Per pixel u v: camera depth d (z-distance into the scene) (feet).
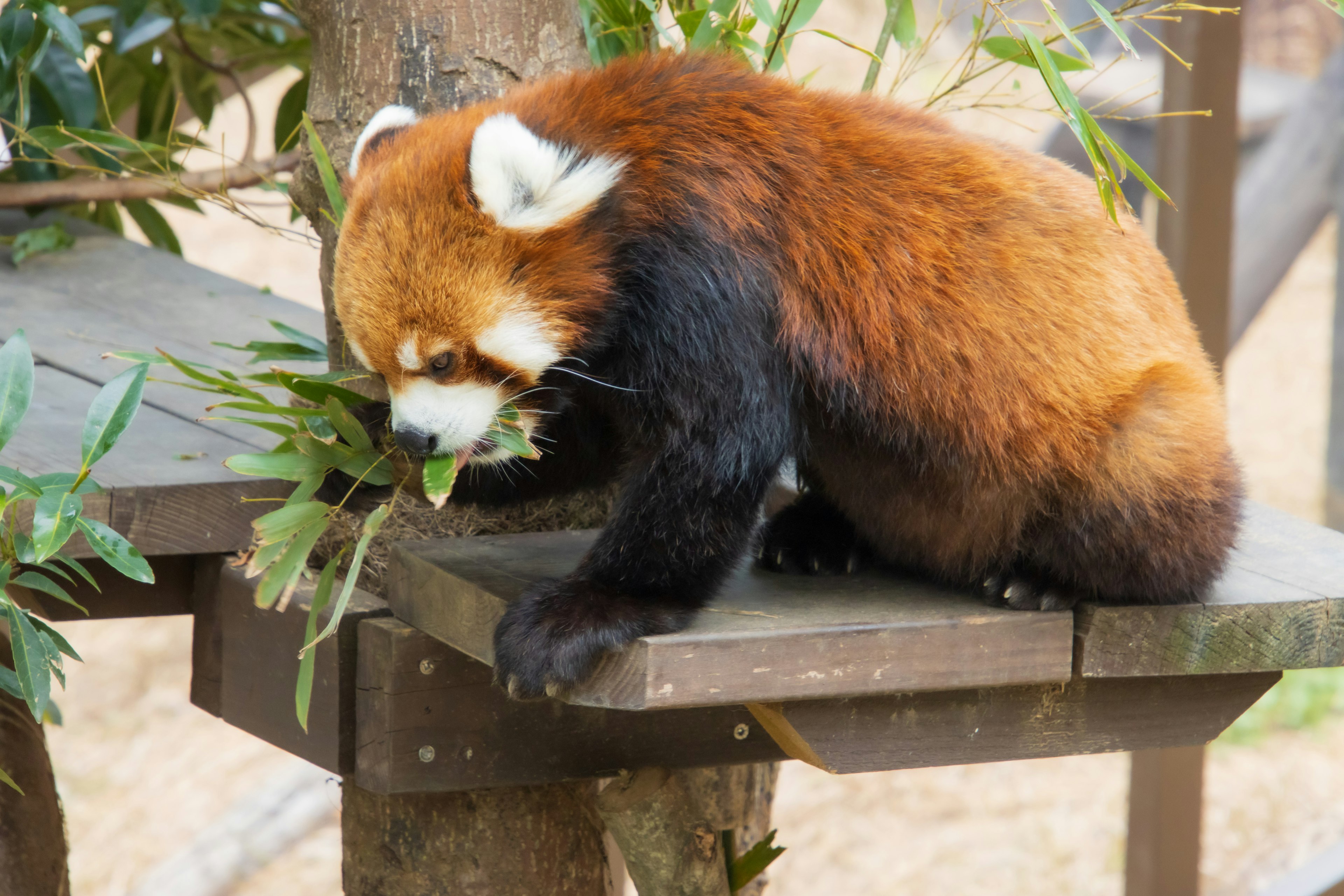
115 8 20.47
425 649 11.20
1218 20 20.63
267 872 28.25
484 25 12.20
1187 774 22.45
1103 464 10.25
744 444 9.73
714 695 9.38
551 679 9.38
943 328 10.09
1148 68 30.60
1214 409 10.78
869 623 9.80
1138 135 28.91
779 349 9.90
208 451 13.34
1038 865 28.71
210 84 23.22
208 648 13.30
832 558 11.52
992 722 10.69
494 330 9.63
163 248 23.36
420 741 11.25
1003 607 10.44
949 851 29.30
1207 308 21.54
